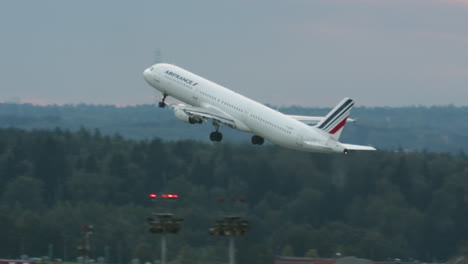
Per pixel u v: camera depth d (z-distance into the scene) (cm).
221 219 15925
